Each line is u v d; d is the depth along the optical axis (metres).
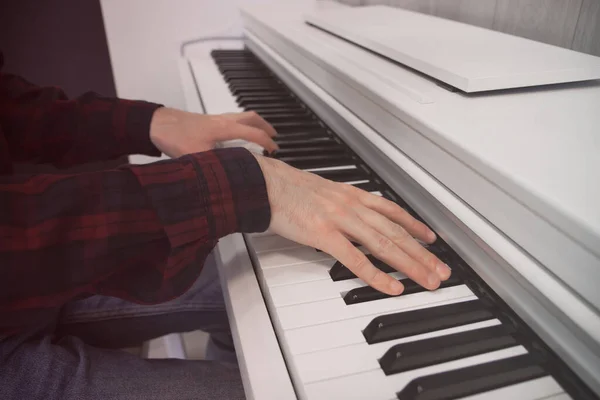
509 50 0.65
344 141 0.80
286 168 0.55
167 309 0.83
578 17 0.66
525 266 0.39
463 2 0.94
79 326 0.81
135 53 1.69
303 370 0.40
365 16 1.00
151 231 0.50
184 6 1.63
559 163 0.39
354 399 0.38
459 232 0.50
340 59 0.76
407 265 0.49
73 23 1.75
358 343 0.43
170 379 0.61
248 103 1.00
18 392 0.57
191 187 0.50
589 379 0.36
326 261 0.54
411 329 0.44
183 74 1.30
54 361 0.60
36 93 0.88
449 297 0.48
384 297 0.48
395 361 0.40
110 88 1.90
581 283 0.35
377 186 0.68
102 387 0.58
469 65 0.58
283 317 0.46
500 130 0.46
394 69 0.68
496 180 0.40
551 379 0.40
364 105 0.67
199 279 0.87
